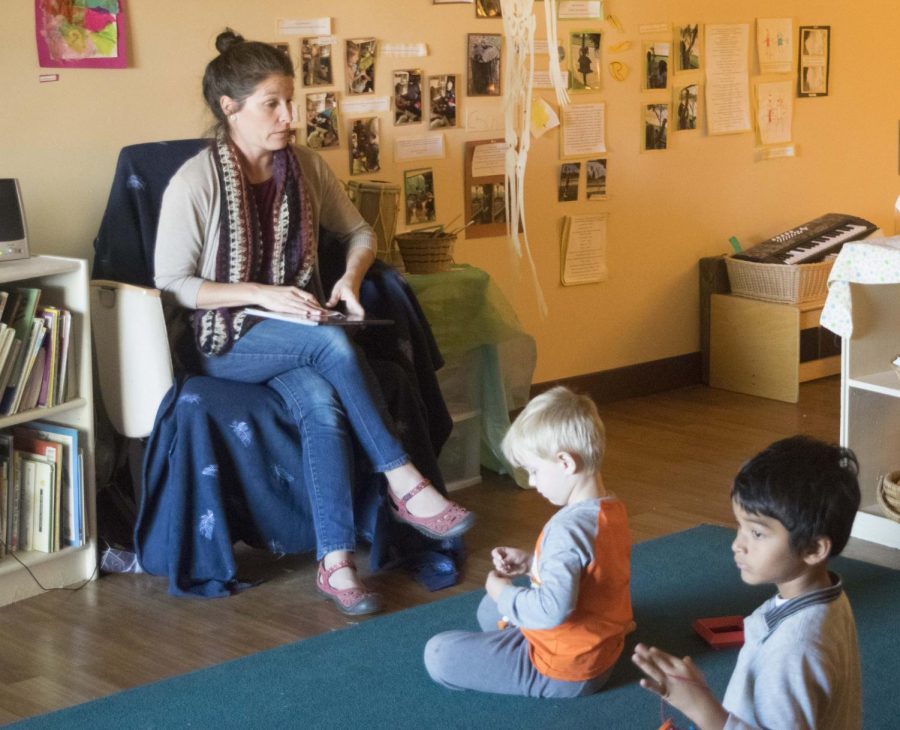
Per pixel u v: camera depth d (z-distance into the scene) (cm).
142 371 303
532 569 234
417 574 311
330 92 386
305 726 230
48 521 298
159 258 311
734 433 445
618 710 234
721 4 497
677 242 504
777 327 489
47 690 250
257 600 297
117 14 334
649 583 299
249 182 314
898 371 325
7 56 316
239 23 361
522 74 388
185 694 244
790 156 537
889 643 262
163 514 304
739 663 162
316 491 296
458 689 244
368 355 335
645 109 479
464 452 386
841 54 549
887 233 589
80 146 333
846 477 156
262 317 308
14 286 309
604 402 490
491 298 377
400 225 409
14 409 290
